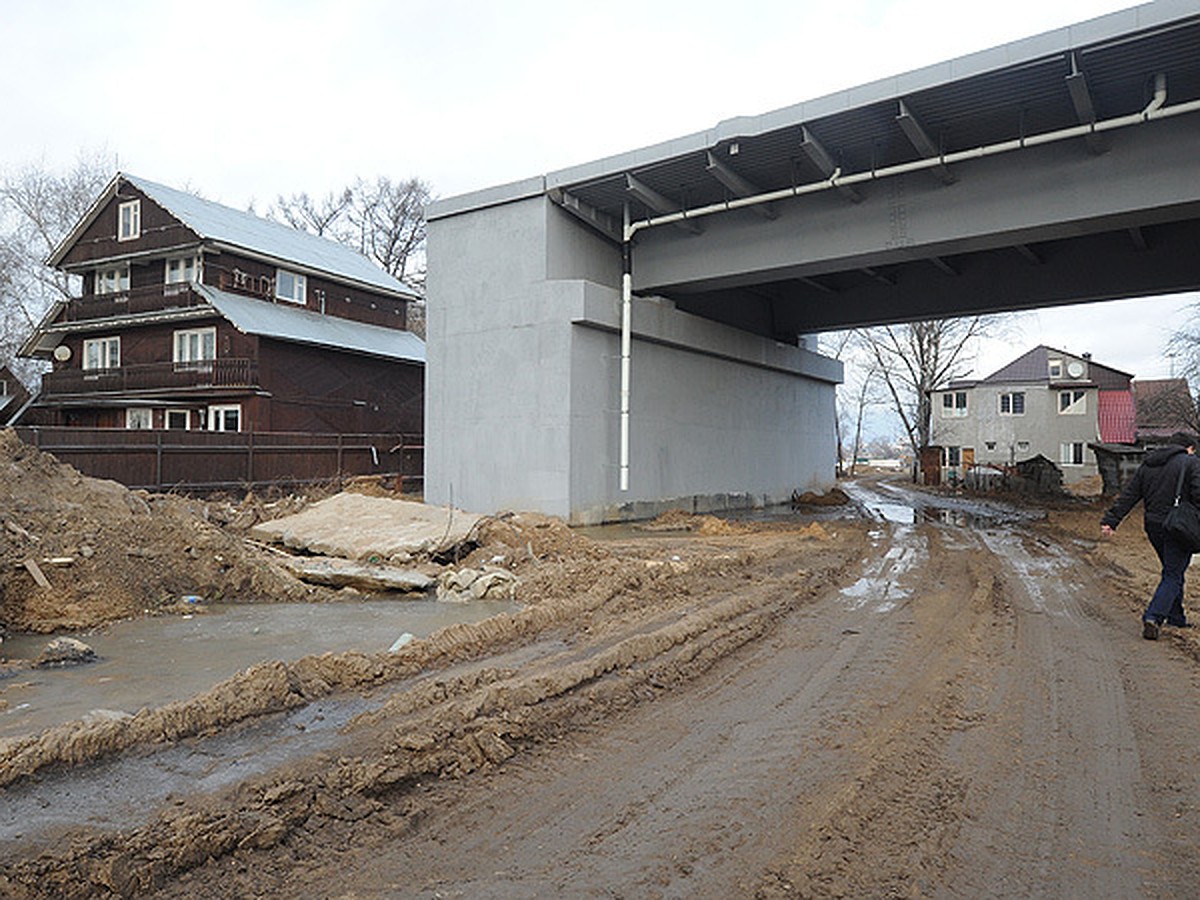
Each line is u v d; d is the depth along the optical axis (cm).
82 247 3228
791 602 868
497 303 1769
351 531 1205
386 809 359
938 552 1334
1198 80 1273
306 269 3131
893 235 1599
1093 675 586
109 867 290
